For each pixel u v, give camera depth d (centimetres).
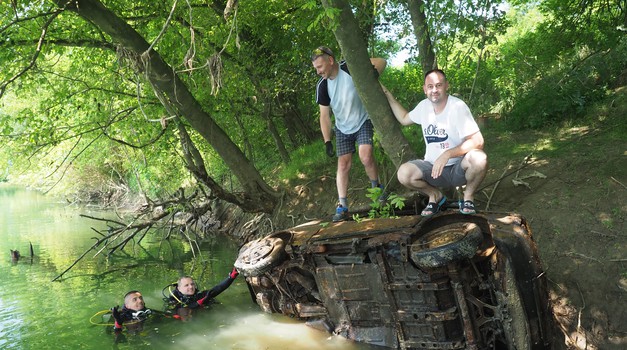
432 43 683
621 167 684
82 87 1163
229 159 1114
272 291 699
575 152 770
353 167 1100
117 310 676
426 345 521
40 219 2052
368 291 570
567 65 1007
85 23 1030
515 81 1066
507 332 488
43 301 830
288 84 1330
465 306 497
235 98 1232
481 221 510
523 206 695
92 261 1160
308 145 1420
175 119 1013
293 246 635
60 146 1548
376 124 623
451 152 516
